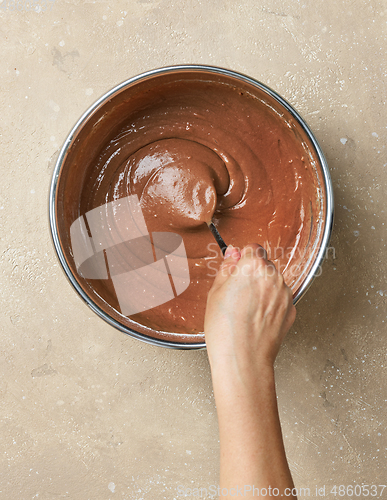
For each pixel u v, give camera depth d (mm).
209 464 870
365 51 880
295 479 874
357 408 876
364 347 878
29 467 868
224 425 634
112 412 871
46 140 865
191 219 786
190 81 774
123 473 871
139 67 870
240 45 875
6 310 866
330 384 878
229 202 823
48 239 866
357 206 876
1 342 866
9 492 865
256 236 822
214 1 875
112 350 871
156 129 812
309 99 875
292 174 812
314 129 874
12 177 864
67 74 866
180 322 806
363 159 876
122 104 774
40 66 866
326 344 878
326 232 765
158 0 872
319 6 880
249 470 614
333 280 878
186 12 874
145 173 809
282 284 689
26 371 867
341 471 874
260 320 669
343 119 875
